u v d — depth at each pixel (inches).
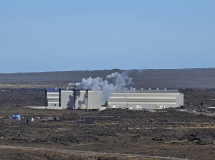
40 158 6633.9
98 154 7121.1
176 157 7027.6
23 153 6914.4
